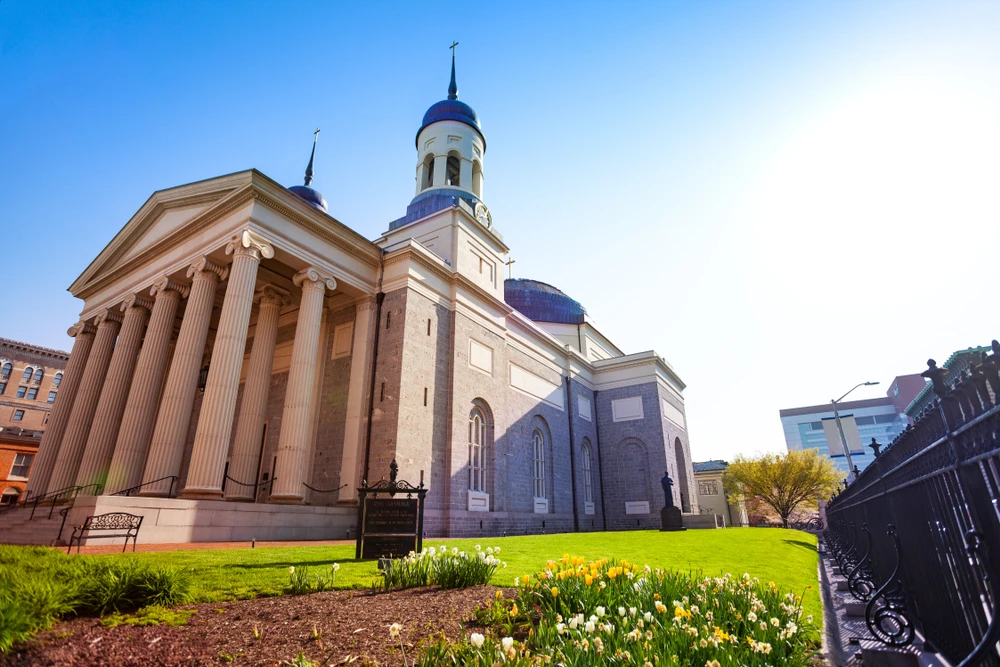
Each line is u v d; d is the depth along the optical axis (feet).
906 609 26.05
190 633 20.52
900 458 24.53
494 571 31.04
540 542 60.23
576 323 155.43
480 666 15.42
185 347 68.28
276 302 83.76
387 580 28.71
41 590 21.75
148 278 84.58
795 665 16.83
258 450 74.38
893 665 21.50
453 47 145.07
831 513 80.18
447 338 88.63
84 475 74.74
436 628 20.88
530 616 21.31
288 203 72.79
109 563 29.50
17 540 56.39
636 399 140.26
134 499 50.57
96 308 96.02
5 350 209.67
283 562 36.63
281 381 92.32
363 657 17.71
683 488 151.12
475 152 127.75
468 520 82.17
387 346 79.51
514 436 104.12
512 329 112.47
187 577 28.12
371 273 84.94
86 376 87.92
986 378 13.07
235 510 57.06
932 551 21.38
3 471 167.43
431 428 79.87
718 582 23.09
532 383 115.55
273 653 18.33
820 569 55.83
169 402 65.00
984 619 16.29
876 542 36.27
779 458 199.11
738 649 16.47
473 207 113.39
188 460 101.76
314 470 79.10
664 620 18.44
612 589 23.02
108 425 78.07
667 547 57.52
